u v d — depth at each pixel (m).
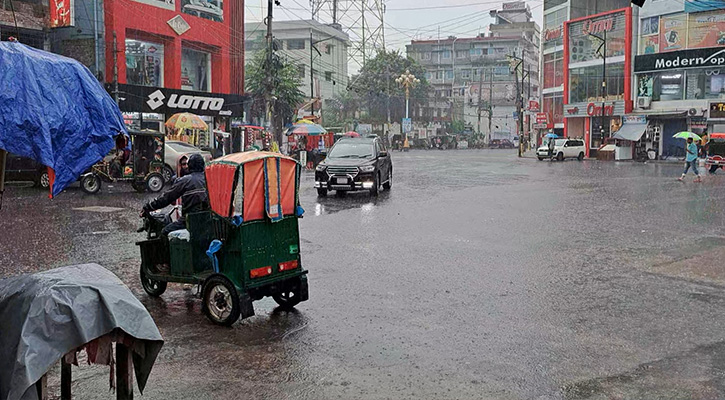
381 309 6.61
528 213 14.24
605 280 7.86
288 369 4.95
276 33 66.44
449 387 4.57
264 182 6.10
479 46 91.62
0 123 3.04
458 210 14.86
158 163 18.88
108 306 2.96
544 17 56.72
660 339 5.60
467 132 88.44
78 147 3.31
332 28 69.69
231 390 4.55
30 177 18.95
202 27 31.61
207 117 32.53
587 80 48.62
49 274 3.21
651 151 42.88
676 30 41.69
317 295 7.20
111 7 26.53
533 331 5.84
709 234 11.17
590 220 13.09
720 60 39.25
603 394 4.42
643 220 13.02
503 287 7.52
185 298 7.16
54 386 4.58
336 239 10.92
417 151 69.75
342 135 46.66
